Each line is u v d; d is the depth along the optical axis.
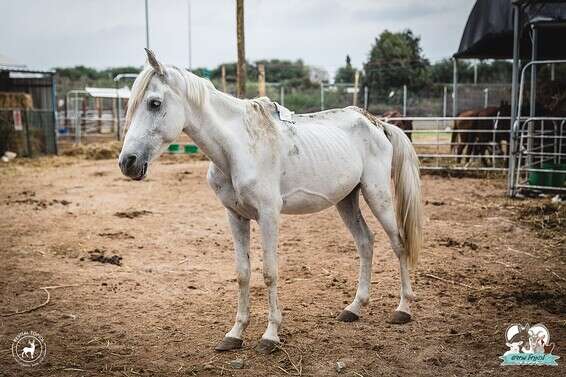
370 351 3.82
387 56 30.73
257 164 3.67
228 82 33.53
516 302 4.72
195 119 3.67
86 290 5.21
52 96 20.88
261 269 5.88
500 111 13.98
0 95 19.12
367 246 4.44
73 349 3.93
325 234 7.42
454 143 13.97
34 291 5.17
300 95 28.80
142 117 3.53
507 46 14.71
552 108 13.16
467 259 6.07
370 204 4.39
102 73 53.59
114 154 19.23
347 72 34.81
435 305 4.68
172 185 12.09
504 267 5.76
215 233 7.59
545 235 7.02
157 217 8.65
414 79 29.70
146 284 5.39
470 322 4.30
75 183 12.60
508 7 12.38
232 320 4.44
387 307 4.66
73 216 8.72
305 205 4.01
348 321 4.35
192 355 3.82
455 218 8.20
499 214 8.39
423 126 25.67
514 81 9.63
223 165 3.72
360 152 4.31
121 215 8.74
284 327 4.24
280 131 3.88
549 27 11.20
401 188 4.47
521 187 9.71
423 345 3.90
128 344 4.01
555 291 4.96
